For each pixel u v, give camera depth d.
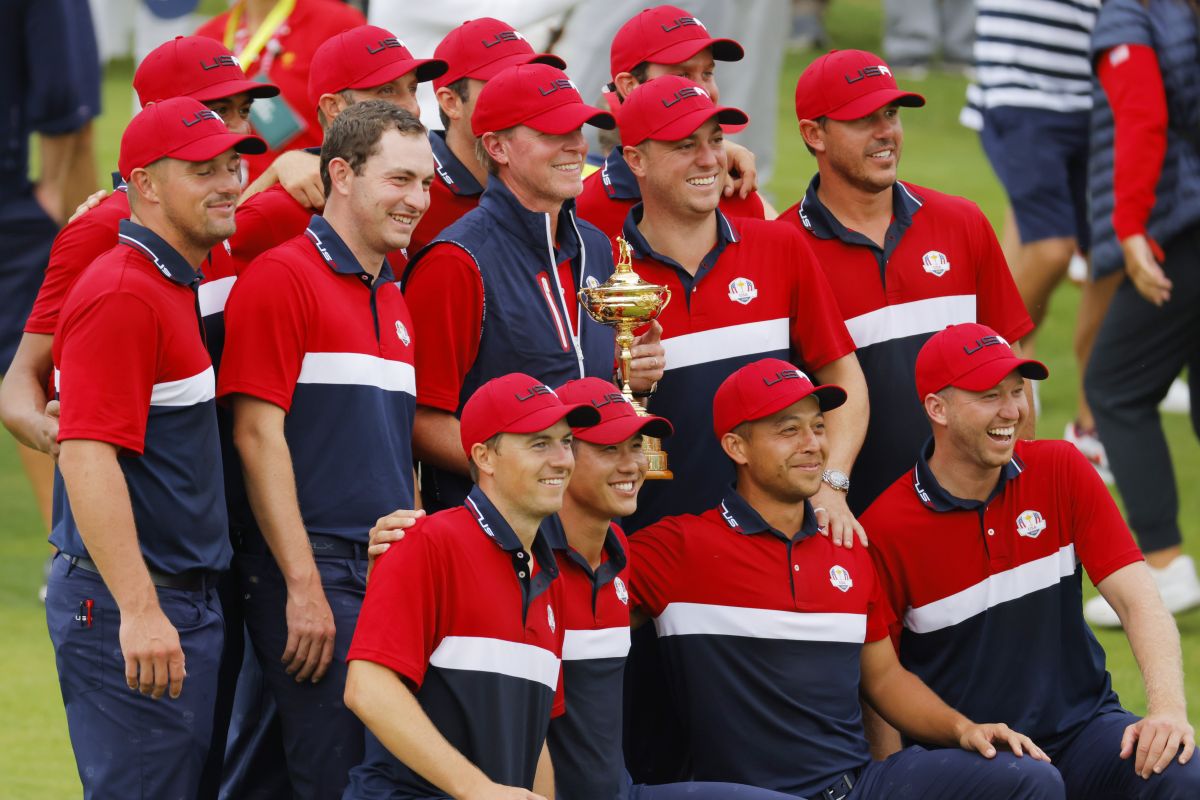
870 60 22.19
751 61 36.88
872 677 20.98
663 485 21.70
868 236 22.48
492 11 29.91
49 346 19.86
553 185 20.16
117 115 62.06
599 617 19.27
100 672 18.02
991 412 20.66
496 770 18.16
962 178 57.72
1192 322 29.67
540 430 17.95
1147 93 29.33
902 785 20.00
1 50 30.83
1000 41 35.50
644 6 31.89
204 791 19.84
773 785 20.30
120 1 67.81
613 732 19.44
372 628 17.80
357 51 21.22
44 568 32.75
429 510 21.03
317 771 19.17
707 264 21.58
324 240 19.28
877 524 21.25
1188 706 26.19
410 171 19.08
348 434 19.14
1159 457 30.06
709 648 20.41
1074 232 35.88
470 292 20.02
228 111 20.36
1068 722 21.30
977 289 23.14
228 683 19.81
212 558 18.50
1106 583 21.44
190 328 18.30
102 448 17.55
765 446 20.19
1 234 31.59
